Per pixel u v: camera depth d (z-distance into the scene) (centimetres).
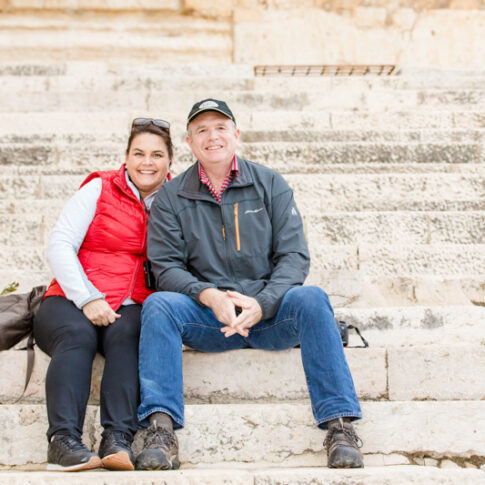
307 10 945
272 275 327
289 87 734
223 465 296
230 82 737
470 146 575
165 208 338
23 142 592
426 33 952
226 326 314
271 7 945
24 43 927
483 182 527
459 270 456
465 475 258
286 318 309
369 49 942
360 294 419
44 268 448
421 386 324
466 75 781
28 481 251
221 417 301
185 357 326
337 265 455
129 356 302
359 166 553
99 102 691
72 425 280
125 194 345
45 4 931
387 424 303
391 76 747
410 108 675
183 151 573
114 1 935
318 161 573
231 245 334
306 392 324
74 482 252
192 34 941
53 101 690
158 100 693
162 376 293
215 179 344
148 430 284
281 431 300
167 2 938
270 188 343
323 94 692
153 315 301
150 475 255
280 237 336
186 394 324
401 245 461
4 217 478
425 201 507
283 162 572
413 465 293
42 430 301
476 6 957
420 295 427
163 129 356
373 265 456
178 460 287
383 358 326
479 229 482
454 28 954
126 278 330
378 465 299
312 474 258
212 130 335
